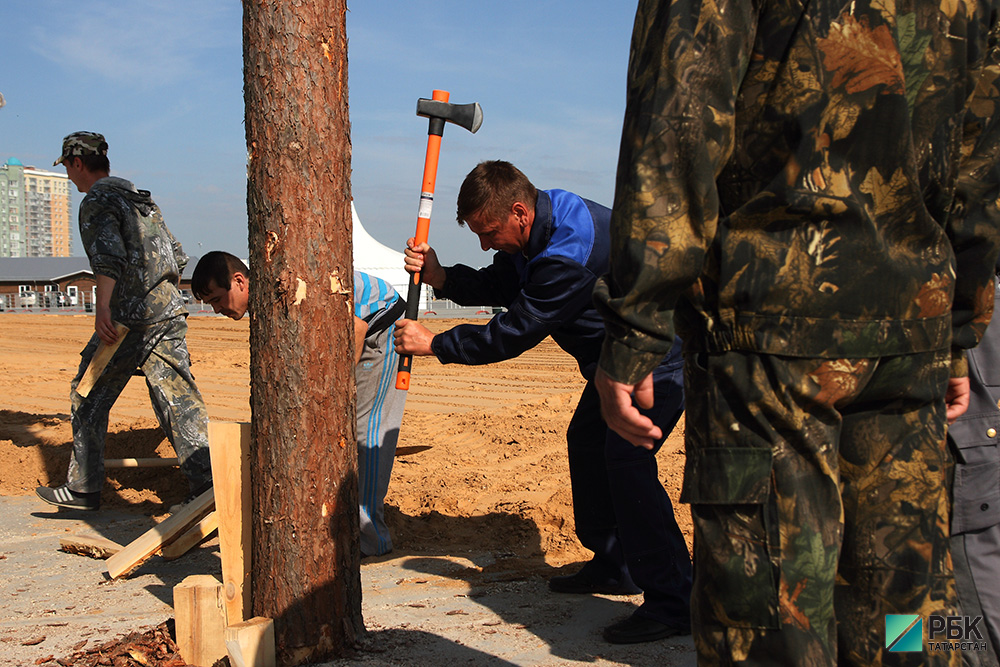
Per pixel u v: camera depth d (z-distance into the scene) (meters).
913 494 1.47
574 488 3.26
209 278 3.96
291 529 2.46
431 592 3.31
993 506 2.09
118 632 2.84
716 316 1.45
